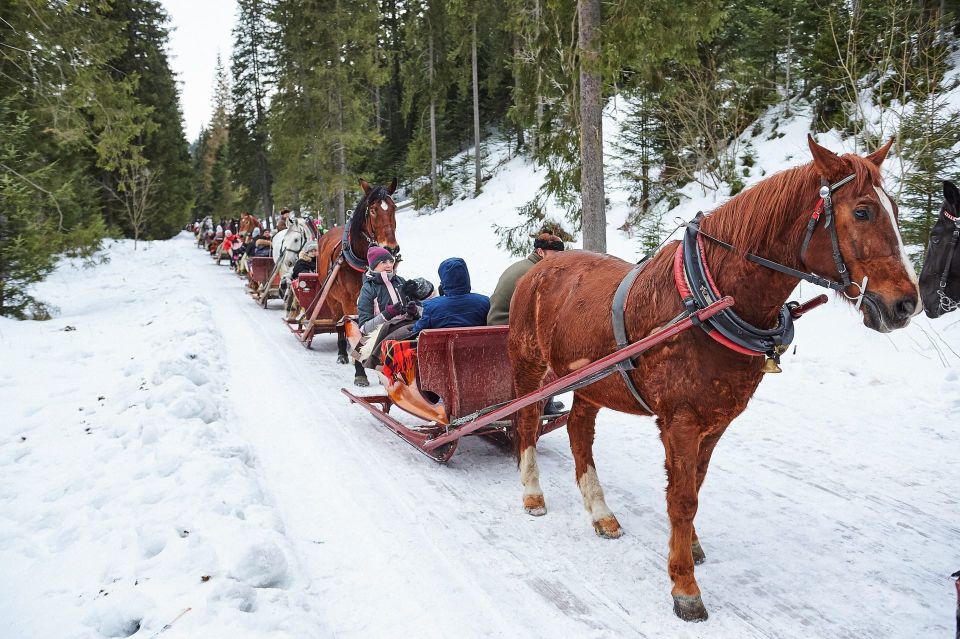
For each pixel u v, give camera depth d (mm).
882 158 2918
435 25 35156
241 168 46719
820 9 17250
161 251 32125
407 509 4539
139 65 35125
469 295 5867
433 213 33000
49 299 14852
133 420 5578
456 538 4129
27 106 12992
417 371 5633
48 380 7340
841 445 5566
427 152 37688
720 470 5203
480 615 3285
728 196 16812
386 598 3418
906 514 4359
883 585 3553
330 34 27328
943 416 6012
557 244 5910
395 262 7941
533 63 11703
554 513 4539
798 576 3666
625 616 3305
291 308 11773
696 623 3236
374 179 41500
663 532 4242
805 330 8867
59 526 3953
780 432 5938
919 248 9258
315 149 28391
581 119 10344
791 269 2955
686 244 3332
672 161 19109
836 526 4234
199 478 4379
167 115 39281
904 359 7418
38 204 12172
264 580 3307
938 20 13539
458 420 5238
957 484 4762
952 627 3166
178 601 2969
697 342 3164
